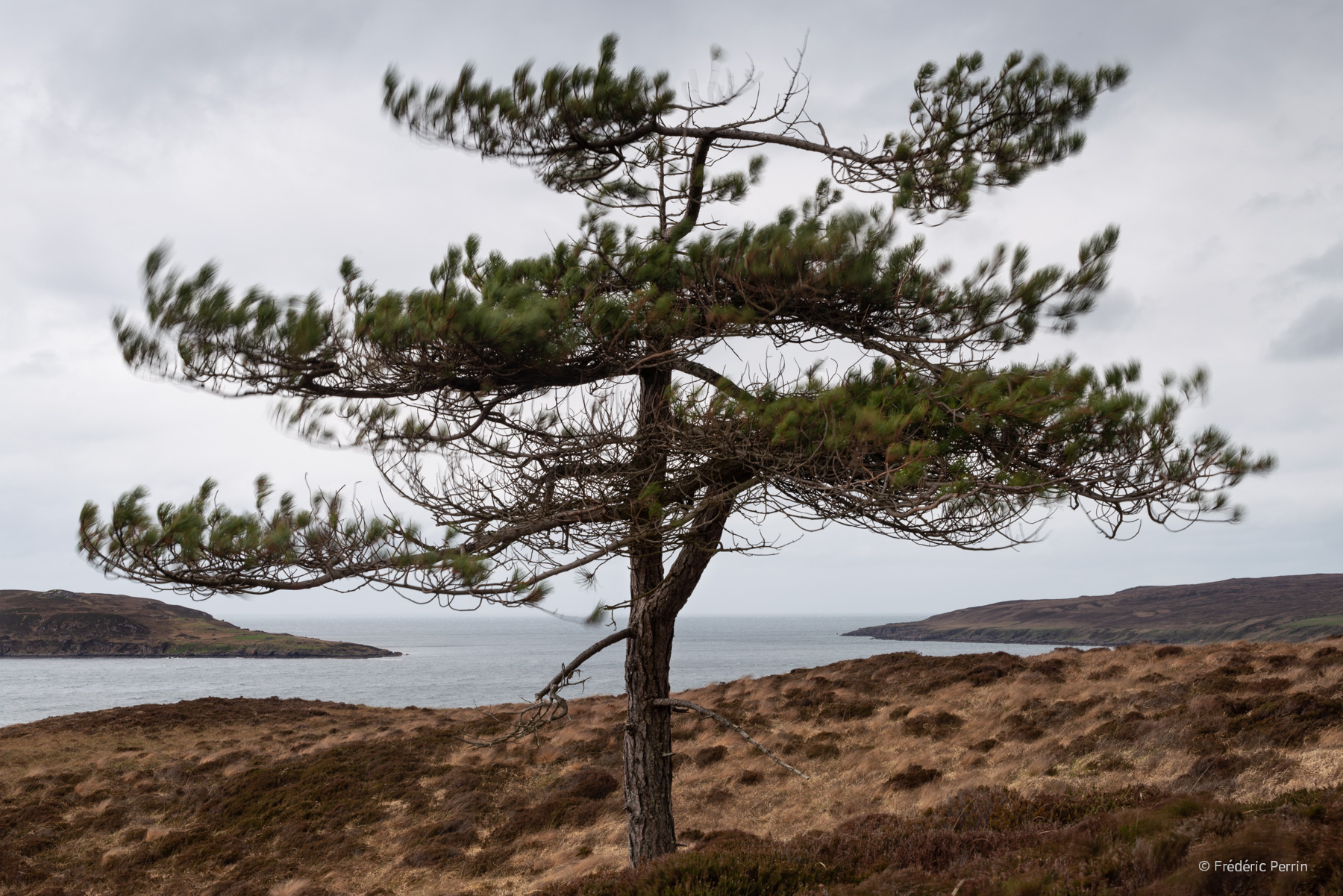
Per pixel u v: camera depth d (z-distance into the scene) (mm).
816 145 7914
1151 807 6203
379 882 14656
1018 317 6832
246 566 5992
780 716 23406
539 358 6566
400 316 5918
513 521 6945
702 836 13992
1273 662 18484
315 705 36062
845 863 7082
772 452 6367
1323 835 4426
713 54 7594
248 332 5828
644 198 9047
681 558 7754
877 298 6777
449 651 190625
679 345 7035
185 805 20344
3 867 16469
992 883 5344
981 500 6570
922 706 21828
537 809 17156
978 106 7688
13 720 66062
